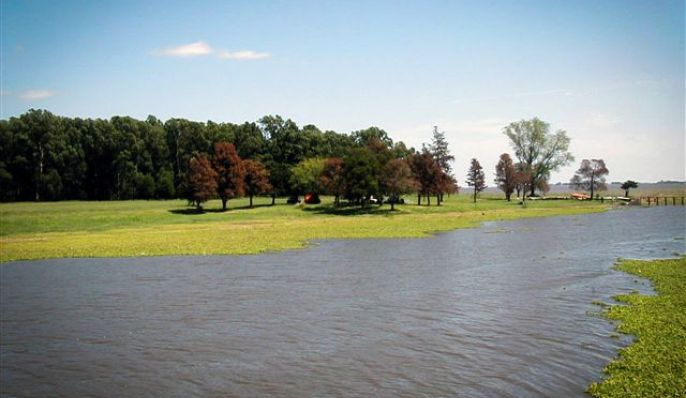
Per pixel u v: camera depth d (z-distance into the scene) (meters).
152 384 19.25
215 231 73.12
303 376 19.53
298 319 27.00
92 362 21.55
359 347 22.52
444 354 21.38
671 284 32.81
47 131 147.12
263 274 39.97
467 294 31.95
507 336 23.42
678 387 16.83
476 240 61.41
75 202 135.88
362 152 112.94
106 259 48.56
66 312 29.25
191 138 173.62
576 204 137.75
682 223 80.69
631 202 140.25
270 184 130.00
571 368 19.42
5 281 38.38
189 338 24.33
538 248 52.94
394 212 107.19
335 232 71.19
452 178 146.00
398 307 29.05
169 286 35.84
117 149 158.12
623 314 25.83
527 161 159.62
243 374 19.89
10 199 142.88
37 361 21.80
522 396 17.23
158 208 111.06
